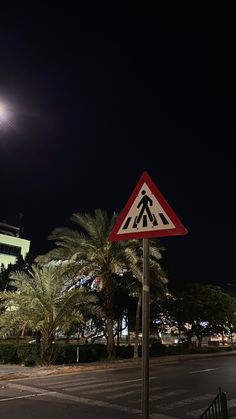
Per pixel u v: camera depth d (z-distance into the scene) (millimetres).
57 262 24859
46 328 22266
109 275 25984
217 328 41531
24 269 43188
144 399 3607
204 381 16203
